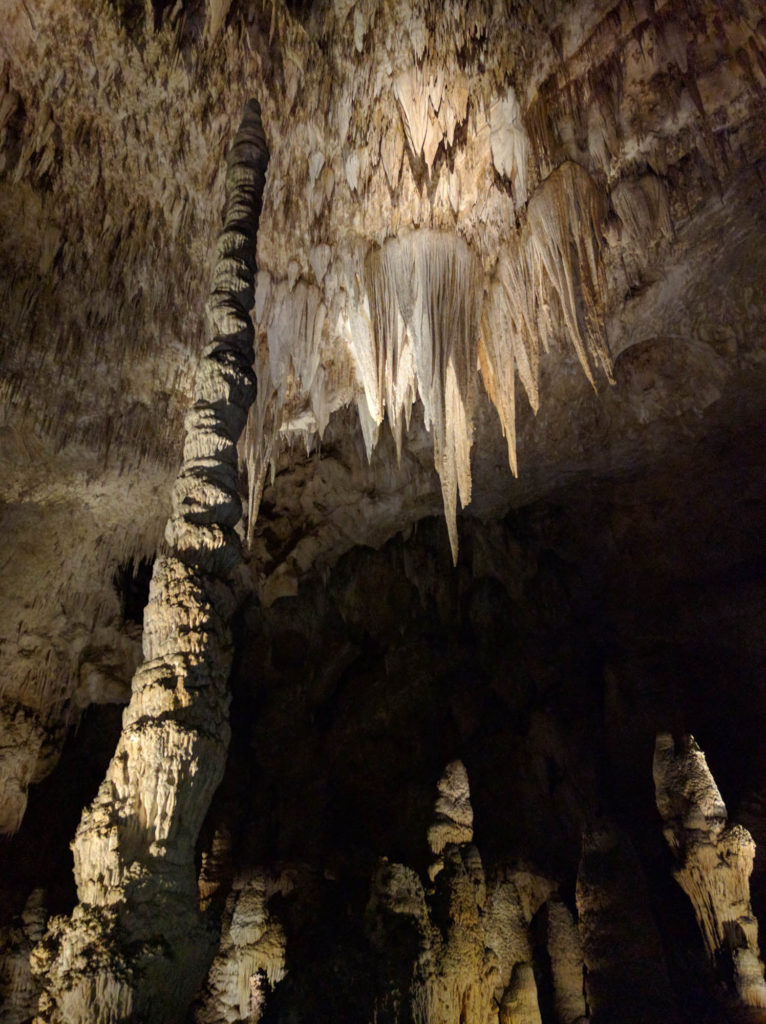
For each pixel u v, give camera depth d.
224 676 3.09
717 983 5.07
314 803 11.54
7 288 7.31
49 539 10.13
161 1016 2.44
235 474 3.45
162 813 2.68
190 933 2.61
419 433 10.57
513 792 10.08
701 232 7.32
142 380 8.58
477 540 12.54
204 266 7.43
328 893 9.48
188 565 3.14
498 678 11.69
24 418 8.44
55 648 10.80
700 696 10.54
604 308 7.30
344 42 5.47
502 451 10.84
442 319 6.74
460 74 5.77
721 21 5.57
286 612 13.03
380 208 6.82
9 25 5.28
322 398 8.88
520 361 7.10
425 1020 3.98
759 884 7.90
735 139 6.47
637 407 9.84
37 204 6.69
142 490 9.90
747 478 10.76
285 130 6.16
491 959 4.56
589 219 6.57
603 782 10.20
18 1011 6.43
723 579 11.38
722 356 8.82
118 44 5.39
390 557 12.89
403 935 4.27
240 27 5.29
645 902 5.41
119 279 7.45
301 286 7.56
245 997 5.12
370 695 12.24
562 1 5.36
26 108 5.88
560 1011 5.68
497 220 6.93
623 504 11.77
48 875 10.45
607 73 5.92
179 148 6.28
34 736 10.56
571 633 11.95
